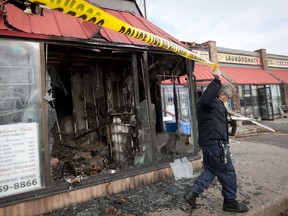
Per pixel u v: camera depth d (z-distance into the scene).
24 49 3.12
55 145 6.13
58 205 3.23
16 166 2.96
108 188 3.69
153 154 4.23
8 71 3.01
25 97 3.10
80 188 3.42
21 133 3.03
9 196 2.89
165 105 9.89
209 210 3.12
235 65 16.62
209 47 14.81
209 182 3.08
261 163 5.41
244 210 3.01
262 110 16.02
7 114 2.96
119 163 4.91
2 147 2.89
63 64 6.20
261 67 18.39
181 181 4.24
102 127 6.80
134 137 4.73
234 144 8.30
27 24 3.20
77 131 6.81
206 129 2.99
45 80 3.27
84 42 3.51
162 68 5.85
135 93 4.26
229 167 2.96
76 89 6.94
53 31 3.31
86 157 5.27
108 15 2.41
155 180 4.18
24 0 2.75
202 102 2.93
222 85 3.04
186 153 4.91
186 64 5.05
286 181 4.13
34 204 3.05
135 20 4.97
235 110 14.42
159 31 5.02
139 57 4.61
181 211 3.11
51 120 3.38
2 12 2.88
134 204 3.36
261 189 3.79
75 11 2.10
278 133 10.88
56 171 3.80
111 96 6.84
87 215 3.06
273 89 17.41
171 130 7.03
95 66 6.74
